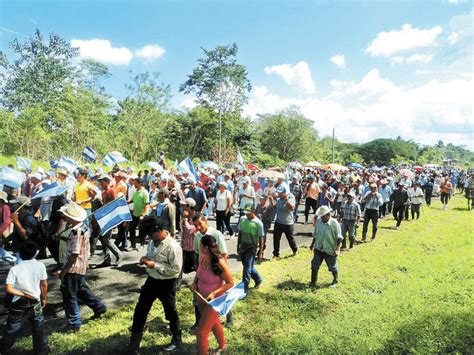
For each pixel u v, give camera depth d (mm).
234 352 5316
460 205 24016
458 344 5699
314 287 8094
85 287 5859
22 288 4660
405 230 14938
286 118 68500
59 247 7059
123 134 46000
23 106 45781
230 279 4820
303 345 5543
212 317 4730
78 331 5672
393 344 5629
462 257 10703
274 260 10094
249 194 11742
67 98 38812
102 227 6887
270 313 6727
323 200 14867
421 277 9023
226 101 60312
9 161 30625
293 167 30469
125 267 8750
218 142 56844
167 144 53688
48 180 11930
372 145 110438
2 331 5535
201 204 10992
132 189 11547
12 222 7867
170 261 5125
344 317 6609
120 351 5188
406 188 16219
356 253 11086
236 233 13078
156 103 48312
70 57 49344
